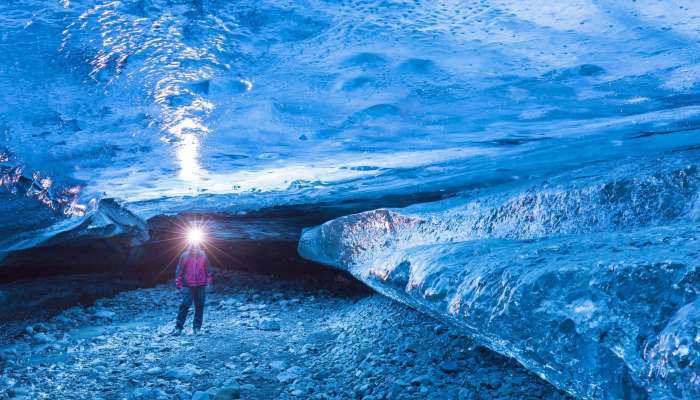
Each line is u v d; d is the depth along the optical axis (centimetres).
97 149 504
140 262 1329
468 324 375
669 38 469
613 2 469
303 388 561
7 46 427
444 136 540
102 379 616
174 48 451
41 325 904
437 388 480
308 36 464
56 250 1092
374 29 469
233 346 775
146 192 733
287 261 1457
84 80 443
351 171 660
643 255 281
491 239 507
